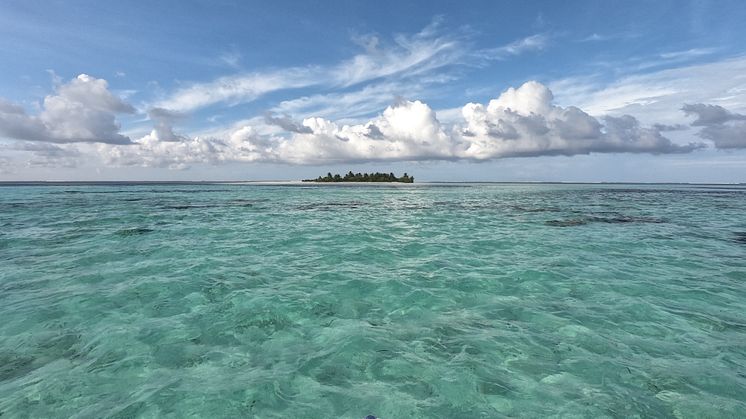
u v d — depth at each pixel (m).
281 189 57.72
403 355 5.39
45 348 5.53
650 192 59.09
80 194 40.03
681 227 17.70
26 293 7.86
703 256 11.50
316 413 4.14
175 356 5.36
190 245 12.96
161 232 15.52
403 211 25.11
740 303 7.45
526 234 15.59
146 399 4.32
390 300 7.68
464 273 9.62
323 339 5.92
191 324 6.45
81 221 18.28
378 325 6.46
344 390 4.57
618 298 7.75
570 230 16.78
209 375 4.87
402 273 9.60
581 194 49.66
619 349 5.57
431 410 4.20
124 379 4.75
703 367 5.05
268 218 20.73
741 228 17.39
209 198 36.12
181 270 9.73
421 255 11.70
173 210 24.12
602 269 9.98
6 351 5.43
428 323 6.53
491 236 15.11
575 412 4.15
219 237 14.61
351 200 35.03
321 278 9.13
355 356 5.37
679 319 6.65
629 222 19.52
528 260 11.02
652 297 7.80
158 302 7.46
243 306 7.29
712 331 6.18
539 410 4.19
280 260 10.94
